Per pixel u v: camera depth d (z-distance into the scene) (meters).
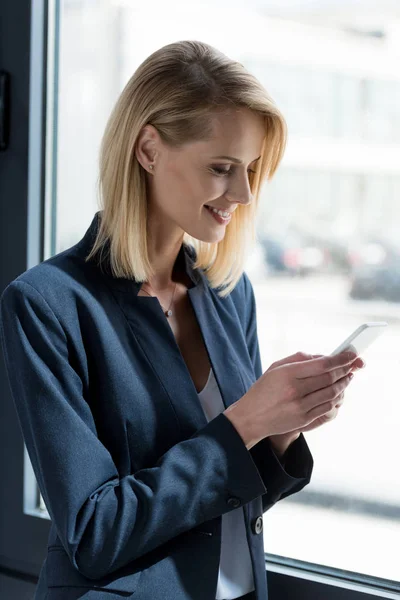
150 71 1.10
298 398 1.05
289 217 1.44
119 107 1.13
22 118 1.55
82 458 1.02
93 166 1.64
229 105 1.06
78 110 1.63
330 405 1.06
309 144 1.40
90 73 1.62
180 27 1.52
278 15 1.41
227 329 1.28
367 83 1.34
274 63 1.42
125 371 1.10
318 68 1.38
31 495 1.61
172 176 1.10
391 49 1.32
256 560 1.18
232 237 1.26
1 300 1.10
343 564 1.40
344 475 1.41
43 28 1.56
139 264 1.13
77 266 1.15
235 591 1.18
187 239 1.34
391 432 1.37
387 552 1.37
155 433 1.11
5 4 1.55
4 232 1.59
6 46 1.55
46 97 1.57
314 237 1.42
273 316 1.48
